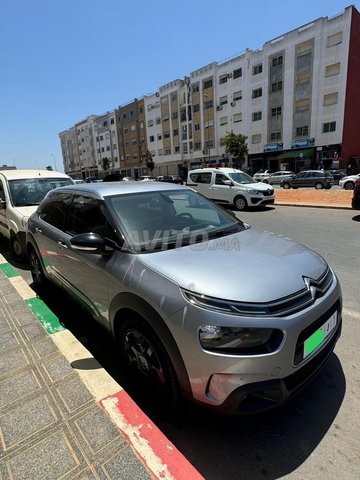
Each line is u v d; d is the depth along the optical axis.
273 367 1.70
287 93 36.88
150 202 2.97
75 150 87.75
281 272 2.06
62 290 3.55
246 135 41.69
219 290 1.83
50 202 3.88
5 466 1.60
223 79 43.47
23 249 5.25
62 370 2.32
